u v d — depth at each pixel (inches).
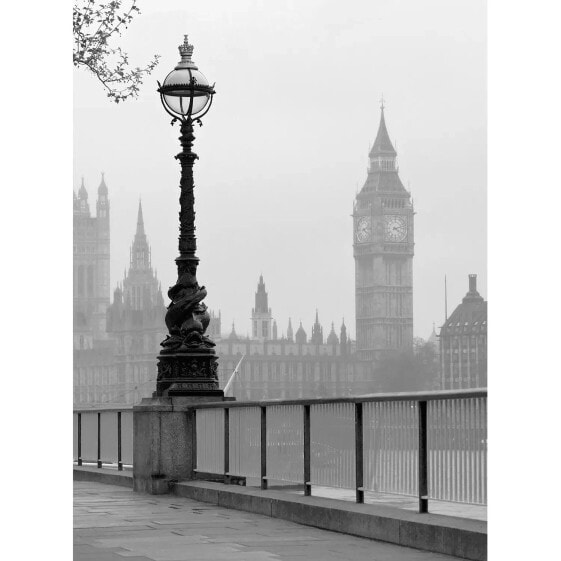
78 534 502.6
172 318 756.0
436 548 420.8
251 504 601.9
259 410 625.3
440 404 425.7
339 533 497.4
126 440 880.9
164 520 564.1
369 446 492.7
